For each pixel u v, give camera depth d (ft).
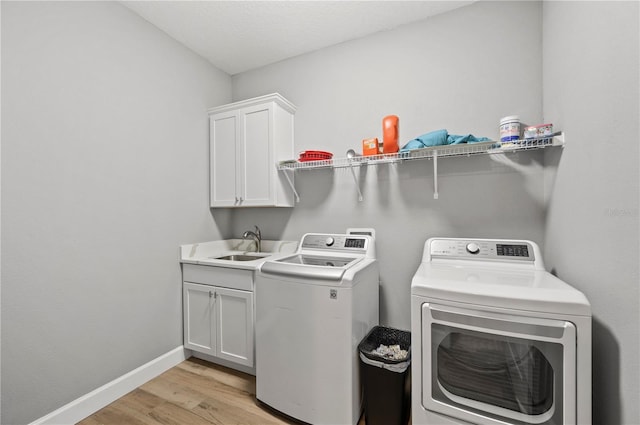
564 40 4.21
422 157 5.78
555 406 3.24
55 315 4.79
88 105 5.28
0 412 4.20
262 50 7.58
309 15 6.27
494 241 5.08
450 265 5.01
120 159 5.81
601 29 3.14
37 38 4.60
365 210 6.93
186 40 7.14
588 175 3.50
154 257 6.49
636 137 2.59
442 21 6.20
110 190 5.63
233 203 7.57
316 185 7.52
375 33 6.88
